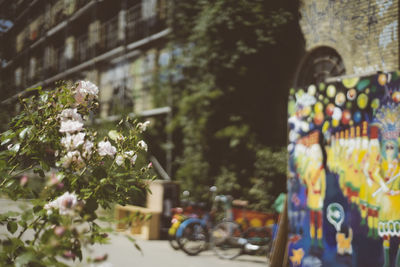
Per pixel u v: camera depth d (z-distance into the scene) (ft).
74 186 8.95
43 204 8.21
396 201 15.23
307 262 18.04
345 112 16.96
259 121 39.34
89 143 8.81
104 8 72.54
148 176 9.65
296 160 18.74
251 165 37.58
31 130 9.46
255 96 39.63
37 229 8.36
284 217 19.65
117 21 70.90
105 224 9.02
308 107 18.30
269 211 34.71
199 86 39.91
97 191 8.97
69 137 8.68
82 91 9.69
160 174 47.01
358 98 16.56
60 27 89.10
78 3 81.82
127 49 62.59
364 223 16.20
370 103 16.19
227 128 38.73
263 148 37.68
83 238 7.56
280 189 35.68
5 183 8.76
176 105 42.52
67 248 7.70
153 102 45.32
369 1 35.76
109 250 26.55
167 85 42.86
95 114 10.00
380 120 15.84
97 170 8.98
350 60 37.06
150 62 57.36
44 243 7.49
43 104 9.71
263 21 39.11
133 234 34.12
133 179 9.41
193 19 40.86
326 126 17.62
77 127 8.79
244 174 37.55
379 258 15.67
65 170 8.86
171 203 34.37
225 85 39.40
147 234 33.12
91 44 78.64
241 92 39.37
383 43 34.83
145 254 27.43
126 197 9.30
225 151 38.86
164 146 45.24
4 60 22.91
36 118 9.52
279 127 39.93
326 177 17.56
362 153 16.37
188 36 41.45
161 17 56.59
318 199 17.81
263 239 28.78
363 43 36.17
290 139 18.97
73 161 8.73
